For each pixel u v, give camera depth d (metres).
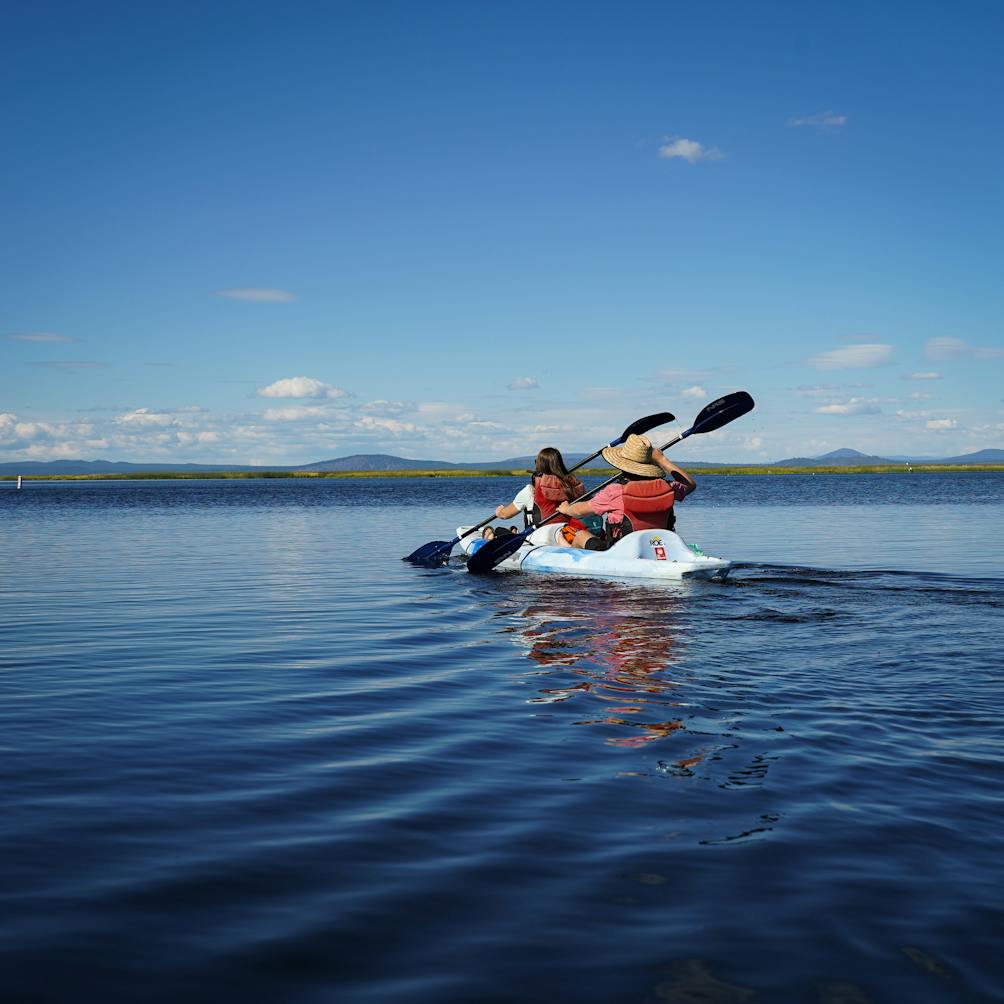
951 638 7.49
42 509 41.00
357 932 2.59
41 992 2.26
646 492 12.07
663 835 3.30
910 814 3.49
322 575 13.55
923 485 82.12
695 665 6.43
